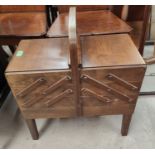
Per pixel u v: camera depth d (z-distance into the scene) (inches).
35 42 39.5
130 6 53.0
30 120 40.8
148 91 55.6
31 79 32.3
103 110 38.7
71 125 48.5
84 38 39.8
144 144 43.1
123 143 43.6
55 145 44.3
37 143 45.0
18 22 50.8
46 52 35.9
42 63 32.9
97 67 31.3
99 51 35.1
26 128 48.7
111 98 35.9
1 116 52.7
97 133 46.2
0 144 45.3
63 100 36.0
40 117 39.8
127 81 33.2
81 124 48.5
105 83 33.3
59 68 31.4
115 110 38.8
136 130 46.1
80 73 31.6
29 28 46.8
